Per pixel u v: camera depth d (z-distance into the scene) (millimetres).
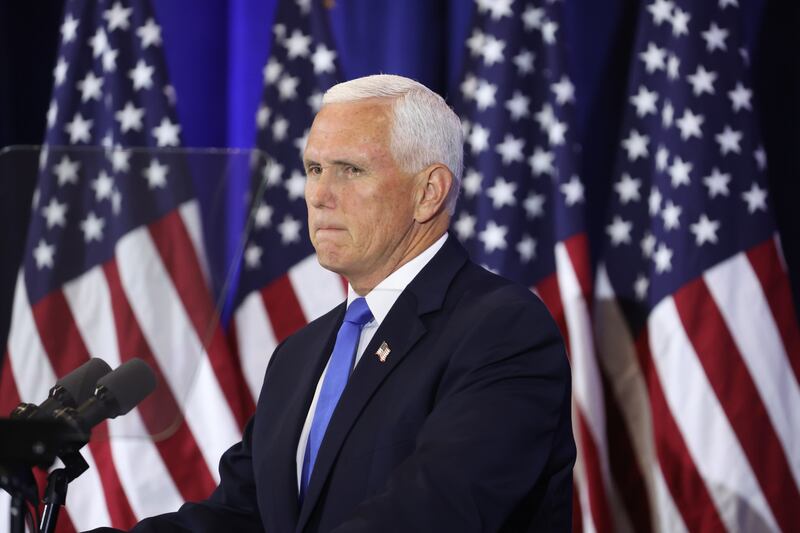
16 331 6348
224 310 13547
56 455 4359
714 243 12461
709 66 12781
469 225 13492
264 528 6301
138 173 6672
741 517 12062
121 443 12898
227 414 12867
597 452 12508
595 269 13883
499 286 6160
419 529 4848
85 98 13992
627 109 13570
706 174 12555
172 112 13773
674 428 12336
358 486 5617
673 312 12453
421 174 6242
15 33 15281
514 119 13328
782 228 13578
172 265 6609
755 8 13703
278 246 13477
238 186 6820
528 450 5254
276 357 7020
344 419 5816
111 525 12688
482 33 13617
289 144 13562
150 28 13945
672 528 12234
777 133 13664
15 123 15234
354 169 6188
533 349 5637
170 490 12766
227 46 14398
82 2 14164
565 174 12836
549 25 13188
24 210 6480
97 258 6523
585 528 12633
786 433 12164
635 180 13547
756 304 12344
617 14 14062
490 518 5004
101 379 5238
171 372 6289
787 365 12289
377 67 13492
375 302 6270
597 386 12625
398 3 13484
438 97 6410
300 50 13680
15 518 4715
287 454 6148
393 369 5879
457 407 5348
